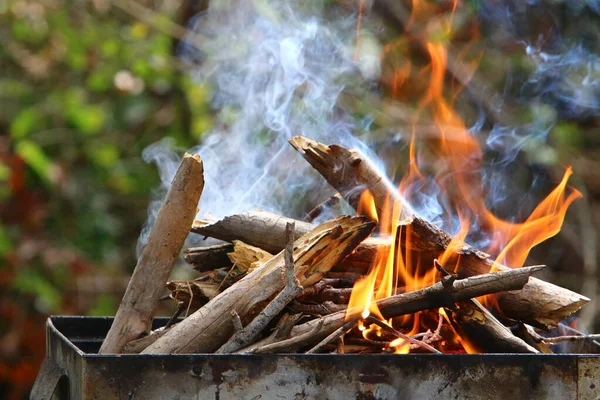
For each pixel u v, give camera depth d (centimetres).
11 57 620
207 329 212
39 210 560
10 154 550
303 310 221
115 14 654
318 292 225
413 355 195
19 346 534
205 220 255
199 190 222
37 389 215
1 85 606
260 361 193
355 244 223
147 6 659
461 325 220
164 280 223
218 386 192
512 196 546
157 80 621
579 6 543
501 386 197
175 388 191
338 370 194
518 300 230
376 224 227
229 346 205
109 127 621
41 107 600
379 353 215
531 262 555
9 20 618
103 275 583
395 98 566
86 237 591
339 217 225
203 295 234
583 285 541
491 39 556
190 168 220
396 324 234
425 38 558
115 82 611
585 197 541
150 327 224
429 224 227
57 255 556
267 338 209
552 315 229
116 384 189
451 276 207
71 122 596
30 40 620
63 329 258
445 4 555
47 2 620
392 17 570
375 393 194
